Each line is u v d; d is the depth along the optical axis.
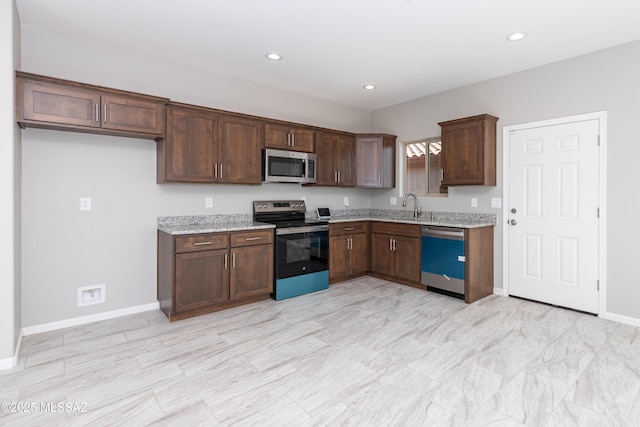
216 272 3.25
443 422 1.71
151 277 3.38
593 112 3.15
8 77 2.16
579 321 3.05
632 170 2.95
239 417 1.75
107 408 1.82
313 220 4.50
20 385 2.03
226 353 2.46
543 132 3.49
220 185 3.83
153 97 2.99
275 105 4.29
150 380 2.09
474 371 2.21
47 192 2.81
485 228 3.79
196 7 2.45
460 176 3.93
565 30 2.75
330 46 3.09
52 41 2.82
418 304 3.55
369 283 4.41
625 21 2.60
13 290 2.22
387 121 5.18
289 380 2.10
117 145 3.14
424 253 4.01
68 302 2.93
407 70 3.66
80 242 2.98
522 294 3.70
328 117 4.90
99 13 2.53
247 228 3.44
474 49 3.12
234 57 3.35
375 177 4.86
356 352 2.48
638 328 2.89
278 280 3.68
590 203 3.20
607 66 3.07
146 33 2.85
